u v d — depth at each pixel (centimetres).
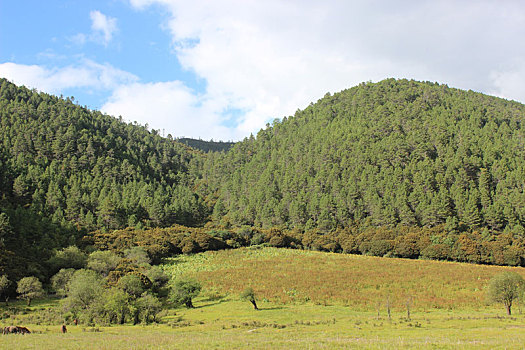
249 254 11462
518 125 19750
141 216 14388
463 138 16662
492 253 10319
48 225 10956
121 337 3562
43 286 8025
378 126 19162
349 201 14462
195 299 7306
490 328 4169
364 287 7519
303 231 13962
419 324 4622
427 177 14275
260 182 17800
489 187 13812
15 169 13775
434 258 10788
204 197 19550
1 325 4919
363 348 2695
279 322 5103
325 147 18462
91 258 9038
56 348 2809
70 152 17362
